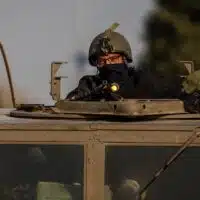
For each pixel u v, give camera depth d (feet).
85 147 32.32
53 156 32.60
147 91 41.14
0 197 32.68
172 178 31.89
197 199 31.86
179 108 37.55
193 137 31.68
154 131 32.09
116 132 32.17
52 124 32.73
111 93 38.40
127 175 32.19
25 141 32.63
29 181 32.71
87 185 32.17
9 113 41.57
